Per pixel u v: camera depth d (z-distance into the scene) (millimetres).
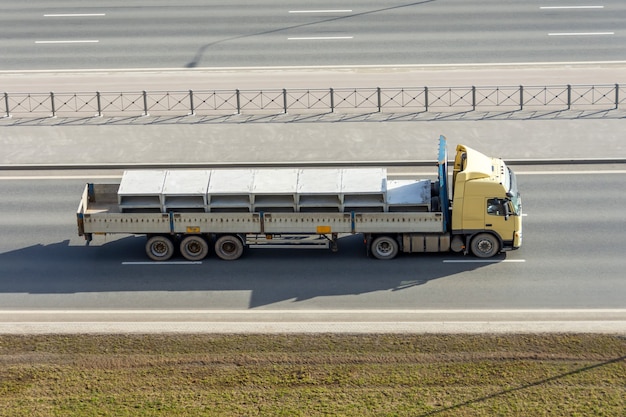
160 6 107688
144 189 63906
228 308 59688
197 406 50250
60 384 52188
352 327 56312
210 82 90750
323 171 65250
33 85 91125
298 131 83062
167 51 97312
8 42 99938
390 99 87438
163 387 51750
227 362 53500
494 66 92625
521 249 65750
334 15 104125
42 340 55688
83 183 76500
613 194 72688
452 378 52000
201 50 97250
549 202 71688
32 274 64125
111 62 95438
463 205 63531
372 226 63469
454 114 85125
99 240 68500
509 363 53031
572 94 87438
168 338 55656
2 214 71875
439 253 65875
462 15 103688
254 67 93500
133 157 79688
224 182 64250
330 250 66625
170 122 85062
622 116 84188
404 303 59844
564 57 94250
